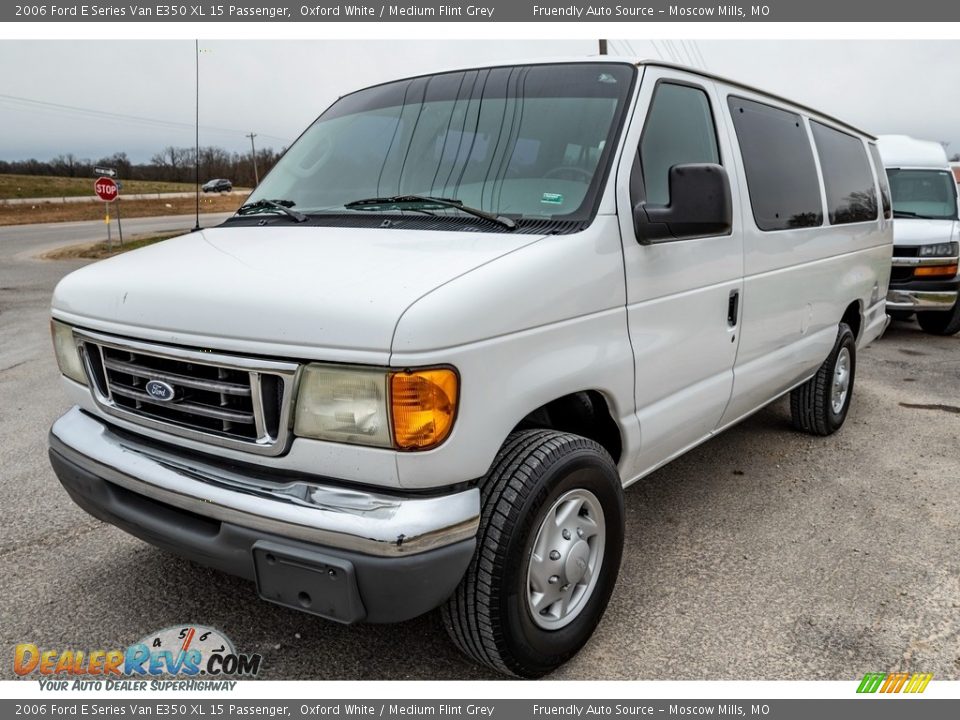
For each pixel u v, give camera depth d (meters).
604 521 2.75
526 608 2.43
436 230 2.66
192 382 2.31
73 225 38.31
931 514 4.00
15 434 5.23
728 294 3.40
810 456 4.86
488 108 3.13
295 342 2.12
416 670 2.69
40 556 3.46
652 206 2.82
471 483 2.29
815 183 4.41
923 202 9.86
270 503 2.18
